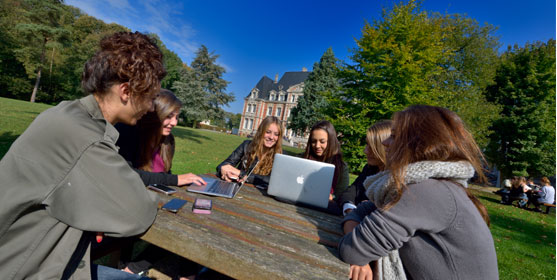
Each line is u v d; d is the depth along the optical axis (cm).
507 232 557
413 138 98
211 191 167
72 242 86
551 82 1827
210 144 1566
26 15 2609
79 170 80
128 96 98
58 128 79
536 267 366
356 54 1302
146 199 95
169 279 178
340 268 94
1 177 76
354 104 1319
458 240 86
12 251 78
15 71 3108
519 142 1866
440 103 1364
